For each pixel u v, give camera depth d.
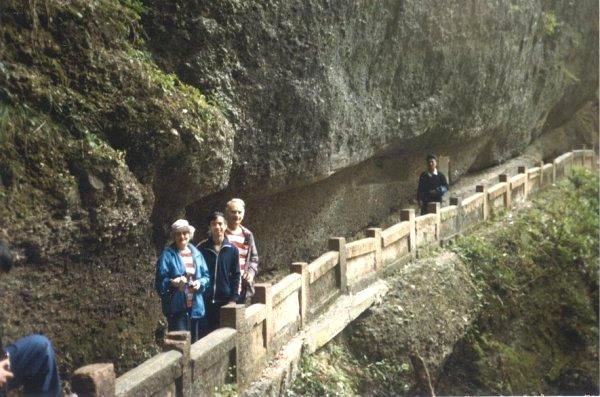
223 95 9.47
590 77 26.64
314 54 10.68
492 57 17.70
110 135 7.61
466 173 21.64
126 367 7.99
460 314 12.73
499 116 19.70
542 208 18.91
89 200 7.14
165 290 7.40
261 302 8.31
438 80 15.56
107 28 7.87
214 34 9.25
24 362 4.76
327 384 8.97
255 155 10.21
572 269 16.67
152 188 8.18
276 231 12.27
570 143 28.38
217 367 6.96
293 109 10.58
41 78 7.08
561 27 22.78
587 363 15.12
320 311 10.13
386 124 13.94
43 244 6.67
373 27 12.35
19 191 6.55
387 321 11.05
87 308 7.45
